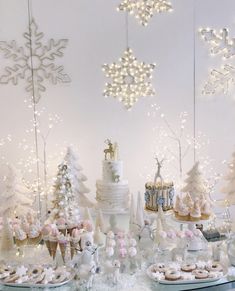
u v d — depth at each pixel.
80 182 3.16
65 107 3.41
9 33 3.28
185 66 3.46
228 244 2.65
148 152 3.53
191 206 2.81
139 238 2.73
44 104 3.38
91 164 3.49
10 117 3.37
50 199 3.44
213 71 3.50
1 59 3.30
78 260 2.45
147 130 3.50
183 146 3.55
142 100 3.45
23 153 3.42
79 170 3.15
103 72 3.39
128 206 2.99
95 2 3.31
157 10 3.30
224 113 3.57
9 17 3.26
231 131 3.59
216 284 2.44
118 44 3.38
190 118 3.53
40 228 2.72
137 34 3.38
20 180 3.09
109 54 3.38
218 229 3.04
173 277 2.45
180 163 3.57
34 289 2.41
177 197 2.87
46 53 3.33
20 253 2.68
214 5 3.42
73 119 3.43
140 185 3.55
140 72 3.39
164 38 3.41
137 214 2.79
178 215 2.82
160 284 2.45
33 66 3.33
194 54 3.45
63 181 2.80
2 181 3.40
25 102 3.37
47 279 2.43
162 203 2.94
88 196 3.52
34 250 2.75
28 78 3.34
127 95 3.42
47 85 3.37
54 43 3.32
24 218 2.76
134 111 3.46
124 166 3.52
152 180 3.55
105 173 2.99
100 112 3.44
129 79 3.40
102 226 2.86
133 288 2.42
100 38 3.35
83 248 2.49
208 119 3.56
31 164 3.43
